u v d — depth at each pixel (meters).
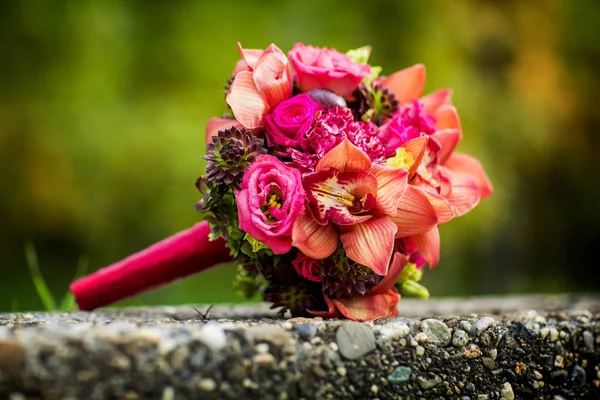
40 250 2.43
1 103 2.41
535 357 0.82
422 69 0.90
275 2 2.48
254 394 0.69
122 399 0.65
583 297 1.36
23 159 2.40
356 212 0.78
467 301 1.27
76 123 2.35
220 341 0.68
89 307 0.98
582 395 0.85
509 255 2.52
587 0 2.86
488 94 2.53
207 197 0.80
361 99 0.86
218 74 2.38
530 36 2.64
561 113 2.80
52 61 2.42
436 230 0.84
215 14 2.42
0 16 2.40
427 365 0.76
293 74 0.86
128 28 2.39
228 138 0.79
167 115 2.30
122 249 2.34
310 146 0.79
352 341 0.73
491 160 2.48
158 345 0.66
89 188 2.33
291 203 0.76
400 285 0.88
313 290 0.84
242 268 0.92
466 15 2.54
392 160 0.81
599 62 2.90
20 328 0.67
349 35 2.48
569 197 2.94
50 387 0.64
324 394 0.71
